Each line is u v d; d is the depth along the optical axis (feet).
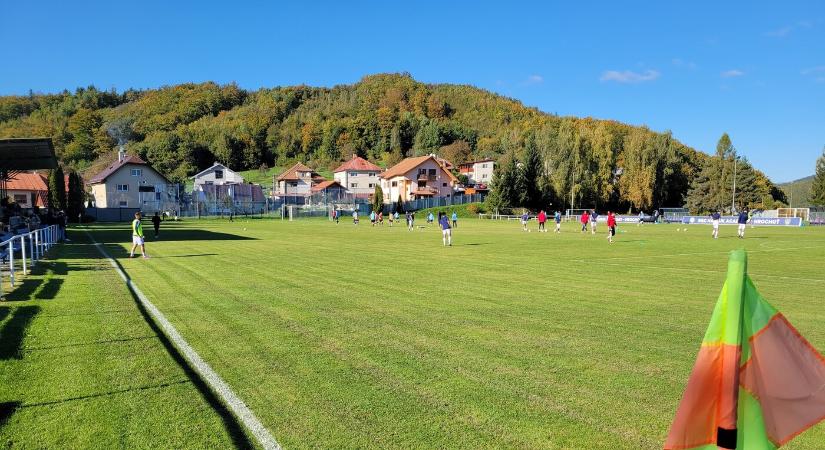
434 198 282.36
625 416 15.56
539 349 22.65
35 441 13.75
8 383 17.98
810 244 90.68
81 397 16.78
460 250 75.15
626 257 65.72
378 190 249.14
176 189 271.08
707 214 262.06
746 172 262.47
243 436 14.05
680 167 293.23
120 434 14.16
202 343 23.22
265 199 311.27
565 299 34.99
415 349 22.50
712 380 9.01
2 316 28.22
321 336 24.58
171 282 41.50
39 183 232.73
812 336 25.58
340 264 55.52
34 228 87.40
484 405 16.31
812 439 14.40
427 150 423.23
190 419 15.12
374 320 28.09
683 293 37.76
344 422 14.98
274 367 19.93
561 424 14.96
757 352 9.15
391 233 123.95
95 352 21.66
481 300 34.35
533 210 261.03
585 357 21.52
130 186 255.50
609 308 31.91
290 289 38.34
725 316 8.96
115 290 37.24
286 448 13.37
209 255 65.16
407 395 17.11
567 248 79.97
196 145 405.18
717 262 59.98
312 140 449.48
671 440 9.15
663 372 19.66
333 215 221.46
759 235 121.08
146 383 18.08
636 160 262.88
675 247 82.99
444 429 14.56
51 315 28.63
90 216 201.36
